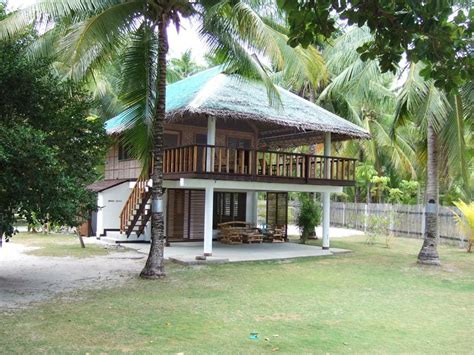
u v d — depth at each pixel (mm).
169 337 6988
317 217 21625
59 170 8875
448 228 22547
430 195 15492
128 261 14617
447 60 4250
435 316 8719
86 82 12914
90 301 9266
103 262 14359
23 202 8906
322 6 4223
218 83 17141
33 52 11602
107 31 11219
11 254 15719
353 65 16906
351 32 16812
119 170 22016
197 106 14406
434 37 4039
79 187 9836
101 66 13500
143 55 12617
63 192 9094
